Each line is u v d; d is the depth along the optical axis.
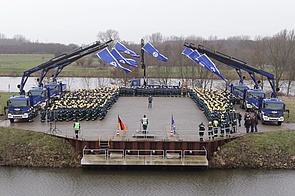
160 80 94.19
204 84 86.75
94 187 27.66
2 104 50.06
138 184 28.23
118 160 30.39
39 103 46.19
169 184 28.27
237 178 29.62
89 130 35.97
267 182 28.95
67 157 32.12
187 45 50.03
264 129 37.38
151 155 31.16
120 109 48.53
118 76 85.31
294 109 49.09
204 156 30.98
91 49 52.56
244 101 49.75
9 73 113.12
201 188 27.67
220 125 35.38
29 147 33.12
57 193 26.73
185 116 43.91
